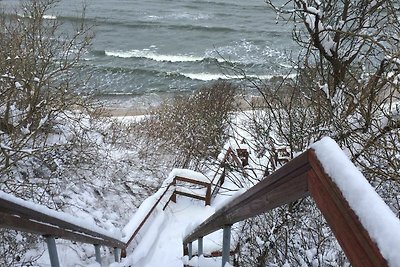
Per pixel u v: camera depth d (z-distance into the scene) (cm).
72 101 1330
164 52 3497
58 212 365
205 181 1058
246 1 5209
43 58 996
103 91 2603
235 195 296
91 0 4362
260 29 3856
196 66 3222
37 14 1052
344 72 465
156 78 2934
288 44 3228
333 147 135
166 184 1012
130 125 1648
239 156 921
